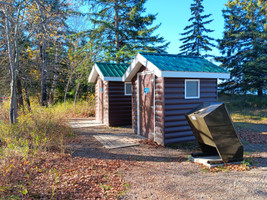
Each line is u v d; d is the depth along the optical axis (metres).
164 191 3.60
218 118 4.62
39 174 4.24
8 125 7.41
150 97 7.57
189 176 4.24
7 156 4.73
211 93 7.66
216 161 4.77
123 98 11.29
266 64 16.05
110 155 5.78
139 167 4.81
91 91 21.45
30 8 8.35
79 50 17.81
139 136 8.28
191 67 7.14
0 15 8.09
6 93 12.51
